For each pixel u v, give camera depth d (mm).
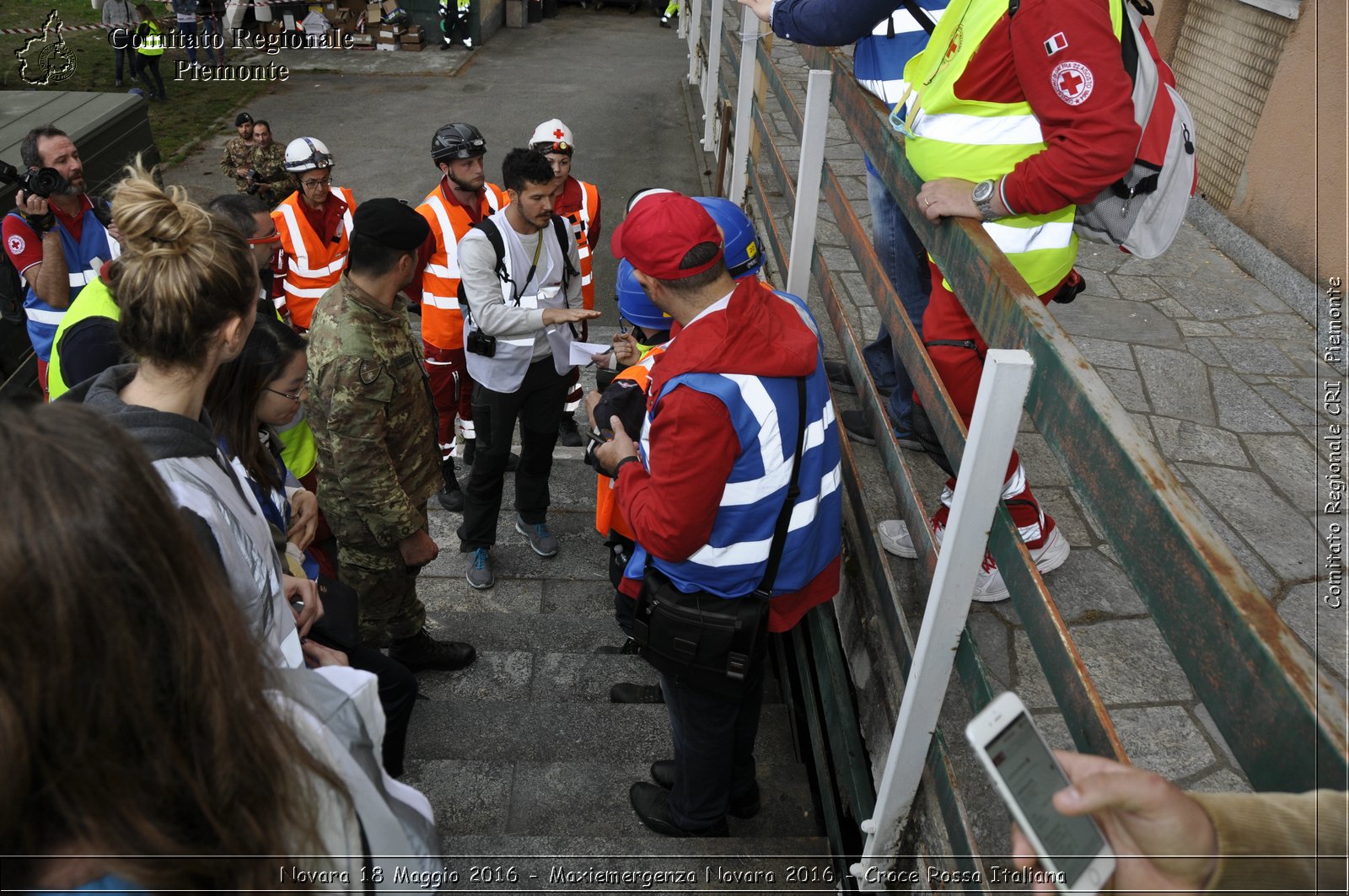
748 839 2385
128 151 7691
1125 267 4504
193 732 811
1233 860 752
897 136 2230
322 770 952
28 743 739
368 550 2949
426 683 3455
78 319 2361
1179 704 2129
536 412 3949
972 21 1864
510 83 14703
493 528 4074
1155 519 1021
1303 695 798
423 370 2939
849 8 2201
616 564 2629
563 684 3459
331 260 5242
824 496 2096
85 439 752
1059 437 1256
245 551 1508
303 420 2801
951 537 1467
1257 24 4785
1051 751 905
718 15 9414
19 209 4336
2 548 707
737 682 2082
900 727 1737
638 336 3072
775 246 4102
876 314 3941
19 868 783
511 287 3660
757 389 1852
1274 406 3332
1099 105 1655
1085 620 2365
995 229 1913
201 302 1415
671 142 12258
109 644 740
